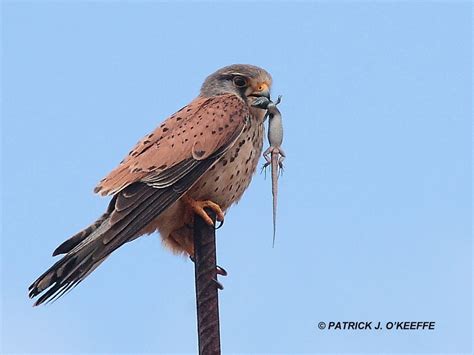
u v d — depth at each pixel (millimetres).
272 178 10922
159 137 11508
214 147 11414
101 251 10461
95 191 11125
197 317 9438
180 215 11500
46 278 10133
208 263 9516
